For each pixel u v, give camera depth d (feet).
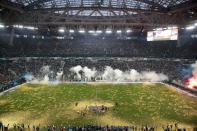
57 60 335.06
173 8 262.47
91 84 273.95
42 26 351.25
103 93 233.76
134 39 406.21
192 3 231.50
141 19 292.20
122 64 330.95
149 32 310.24
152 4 265.54
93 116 169.07
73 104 196.95
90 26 366.84
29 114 172.14
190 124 155.12
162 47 371.76
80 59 339.57
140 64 329.72
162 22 275.39
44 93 231.50
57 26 362.53
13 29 338.95
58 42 394.11
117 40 405.59
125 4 278.67
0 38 357.41
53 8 269.85
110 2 276.00
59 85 266.98
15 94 226.38
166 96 224.33
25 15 268.82
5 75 273.13
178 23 274.16
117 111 180.45
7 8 250.16
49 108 186.29
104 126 146.82
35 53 347.77
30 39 392.27
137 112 178.29
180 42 351.05
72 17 298.56
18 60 318.04
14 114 171.63
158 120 161.89
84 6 270.05
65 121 158.30
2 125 143.43
